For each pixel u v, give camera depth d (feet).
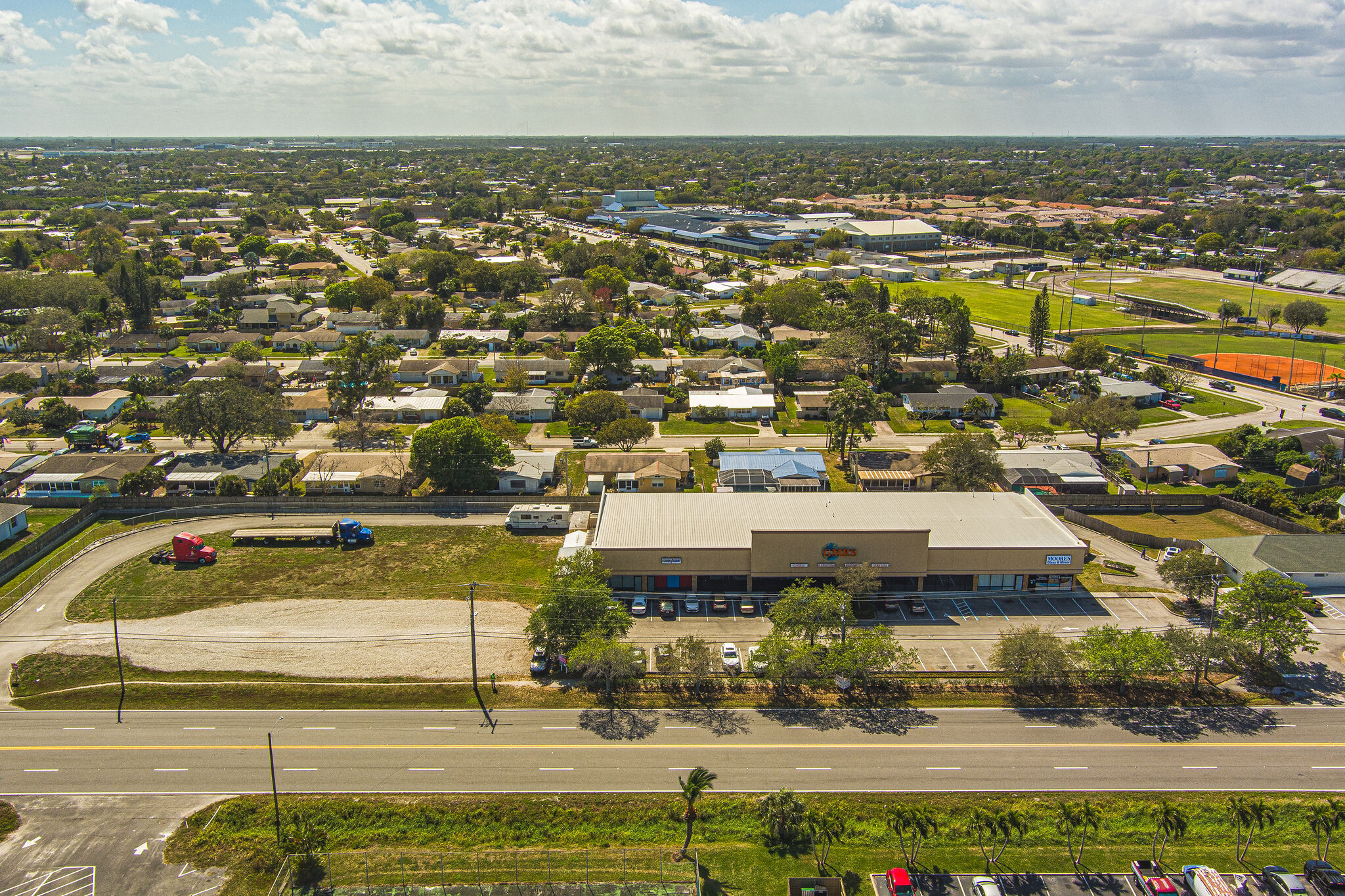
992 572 308.40
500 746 229.25
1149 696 251.39
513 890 185.06
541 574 325.42
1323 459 401.90
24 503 376.68
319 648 275.39
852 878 188.55
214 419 422.82
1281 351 650.43
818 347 619.26
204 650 274.36
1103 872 190.19
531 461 408.87
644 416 508.12
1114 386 544.21
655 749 228.63
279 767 220.84
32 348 603.67
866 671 252.42
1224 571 317.42
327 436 473.67
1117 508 384.47
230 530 361.71
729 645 269.23
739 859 193.88
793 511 332.80
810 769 220.64
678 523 321.52
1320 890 183.32
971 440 388.98
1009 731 236.63
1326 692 253.03
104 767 221.25
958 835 199.82
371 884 186.70
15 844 195.72
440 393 529.45
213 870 189.57
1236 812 195.83
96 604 302.66
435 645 277.44
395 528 365.61
